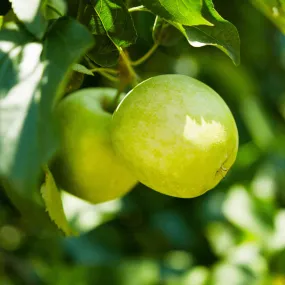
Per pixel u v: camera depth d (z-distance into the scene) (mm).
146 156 481
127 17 481
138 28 604
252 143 962
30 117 381
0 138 373
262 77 1008
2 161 365
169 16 478
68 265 836
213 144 482
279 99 1026
